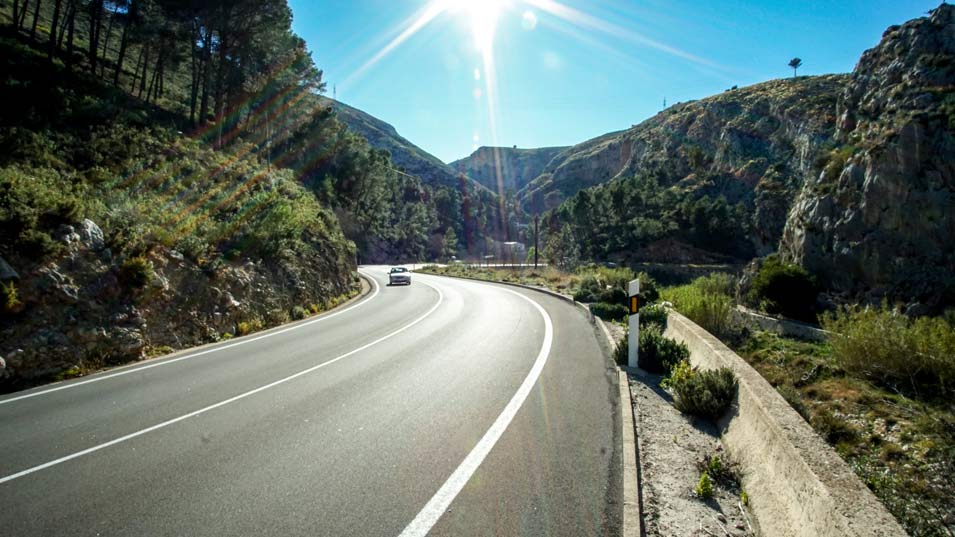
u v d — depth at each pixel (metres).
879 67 41.28
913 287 29.92
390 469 4.54
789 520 3.04
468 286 30.55
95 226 11.11
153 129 21.91
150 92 37.81
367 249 75.50
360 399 6.91
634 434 5.27
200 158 21.97
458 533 3.42
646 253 76.94
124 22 33.88
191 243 13.36
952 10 36.97
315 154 63.00
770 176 82.69
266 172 26.27
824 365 12.08
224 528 3.57
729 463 4.41
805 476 2.98
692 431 5.39
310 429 5.70
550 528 3.46
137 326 10.45
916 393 9.20
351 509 3.81
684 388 5.93
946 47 35.56
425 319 15.55
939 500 5.19
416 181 130.25
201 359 9.99
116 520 3.73
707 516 3.63
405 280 32.38
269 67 39.22
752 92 121.25
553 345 10.80
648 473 4.34
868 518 2.34
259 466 4.68
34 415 6.44
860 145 36.16
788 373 11.82
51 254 9.62
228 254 15.21
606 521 3.54
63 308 9.30
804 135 83.25
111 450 5.16
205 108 33.47
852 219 33.62
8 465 4.81
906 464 6.53
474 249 130.50
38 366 8.36
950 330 10.52
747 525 3.51
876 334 10.91
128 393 7.46
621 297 16.89
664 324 11.77
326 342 11.68
